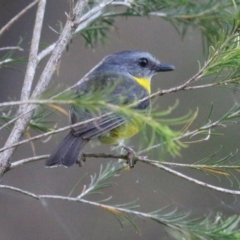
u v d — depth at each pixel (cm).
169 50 1527
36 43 791
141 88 942
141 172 1423
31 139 555
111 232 1372
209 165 687
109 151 1417
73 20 794
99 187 765
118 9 1165
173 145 434
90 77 915
